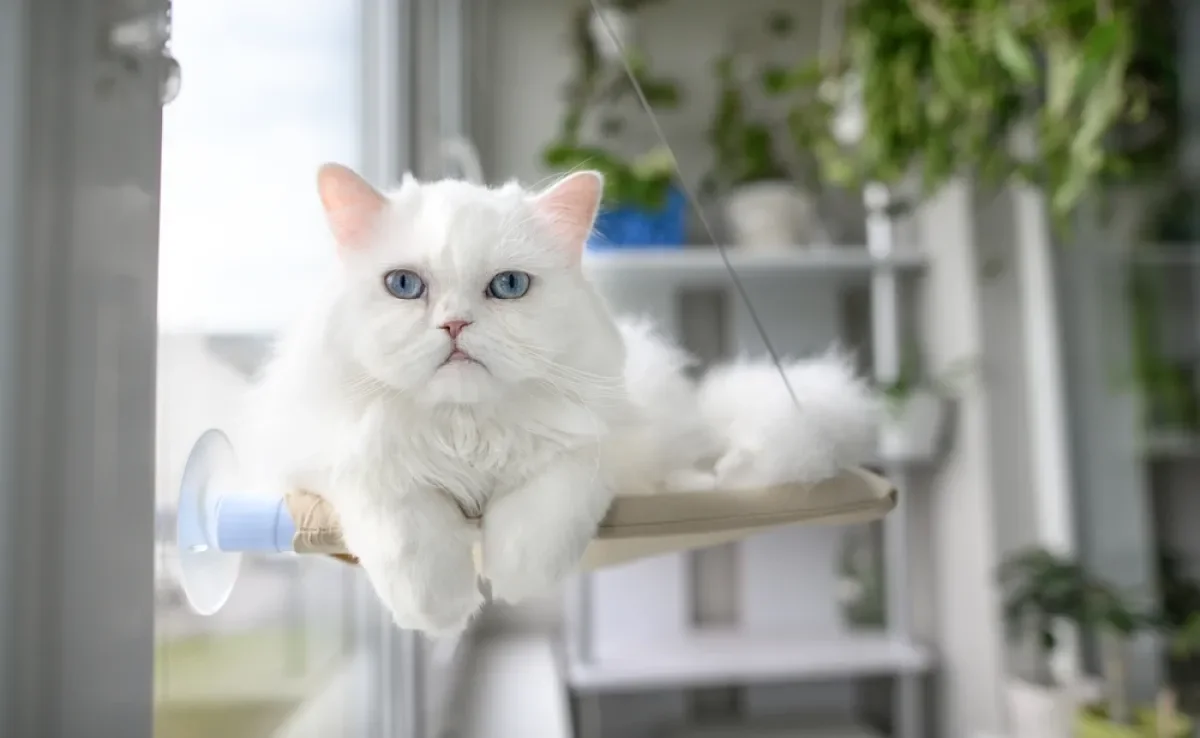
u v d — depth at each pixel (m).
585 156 1.32
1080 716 1.26
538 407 0.55
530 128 1.58
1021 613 1.26
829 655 1.35
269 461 0.56
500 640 1.47
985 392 1.44
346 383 0.54
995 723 1.35
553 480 0.54
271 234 0.72
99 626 0.46
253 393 0.60
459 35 1.50
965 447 1.45
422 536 0.52
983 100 1.15
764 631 1.47
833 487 0.59
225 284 0.64
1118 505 1.46
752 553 1.48
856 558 1.51
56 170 0.45
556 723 1.06
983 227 1.49
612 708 1.49
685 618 1.44
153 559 0.48
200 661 0.59
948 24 1.15
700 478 0.62
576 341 0.56
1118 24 1.03
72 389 0.46
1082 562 1.40
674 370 0.65
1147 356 1.49
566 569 0.54
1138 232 1.50
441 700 1.09
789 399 0.62
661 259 1.29
